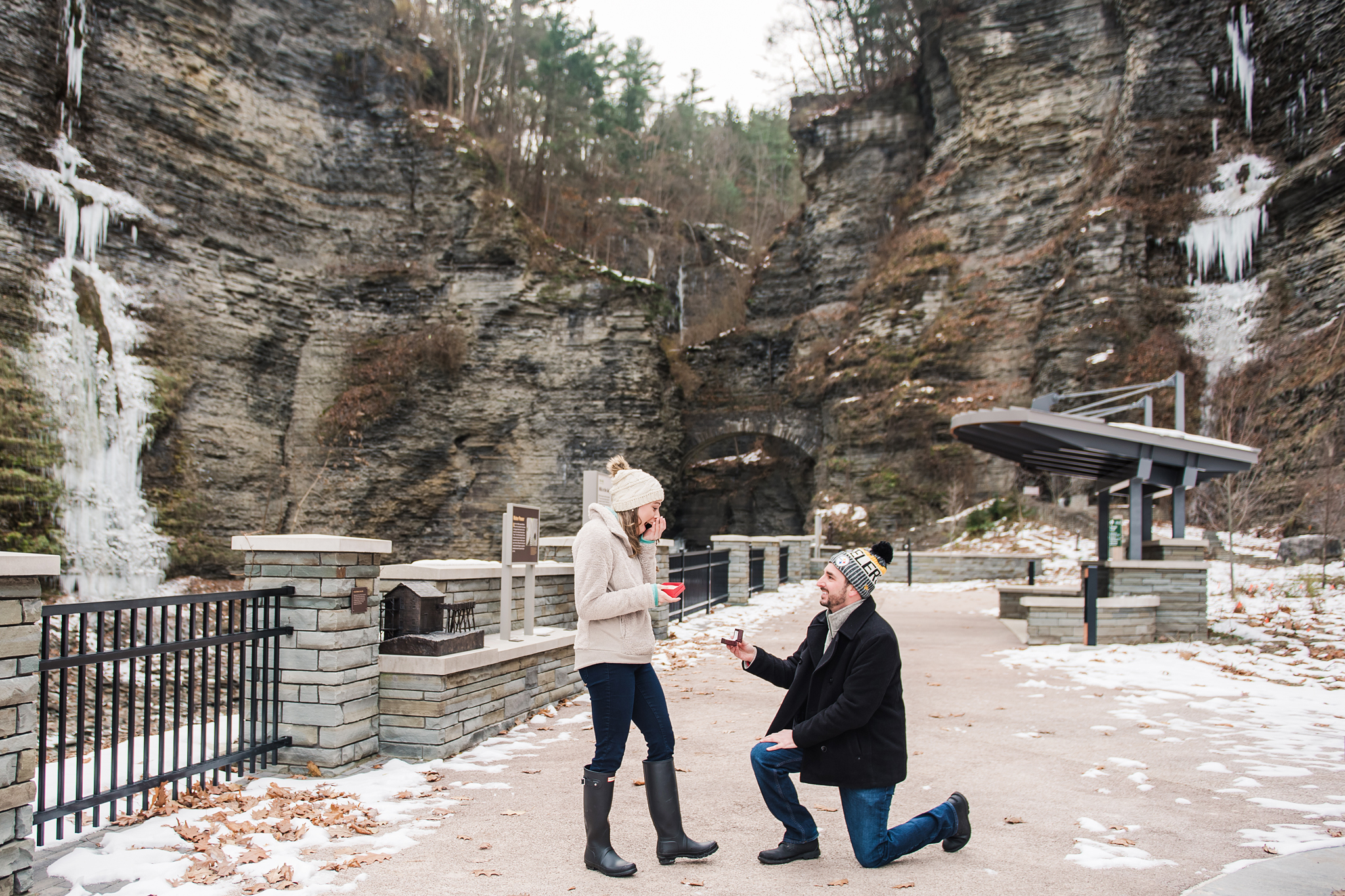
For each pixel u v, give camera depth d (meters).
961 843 3.94
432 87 40.25
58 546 25.84
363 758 5.40
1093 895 3.47
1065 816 4.53
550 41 55.66
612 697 3.79
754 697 7.89
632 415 36.78
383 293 36.12
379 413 34.47
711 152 66.31
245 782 4.91
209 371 31.41
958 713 7.16
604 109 59.91
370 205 36.59
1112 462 13.54
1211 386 28.47
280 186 34.53
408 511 34.84
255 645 5.02
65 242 27.94
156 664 16.22
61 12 28.52
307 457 33.75
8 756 3.35
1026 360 33.78
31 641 3.46
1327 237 27.02
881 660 3.51
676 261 51.28
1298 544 18.22
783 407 41.78
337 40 36.53
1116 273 30.95
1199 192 31.00
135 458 28.53
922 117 42.28
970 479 32.78
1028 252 35.59
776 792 3.82
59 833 3.80
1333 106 27.77
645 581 4.09
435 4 44.69
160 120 31.00
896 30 44.19
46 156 27.89
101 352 27.95
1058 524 28.27
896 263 38.72
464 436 36.06
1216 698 7.77
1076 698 7.79
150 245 30.30
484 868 3.74
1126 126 32.88
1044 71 36.66
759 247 55.00
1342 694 7.90
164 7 31.33
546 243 38.12
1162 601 11.33
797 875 3.70
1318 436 23.05
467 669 5.86
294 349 34.34
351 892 3.45
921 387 34.91
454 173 37.12
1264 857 3.89
